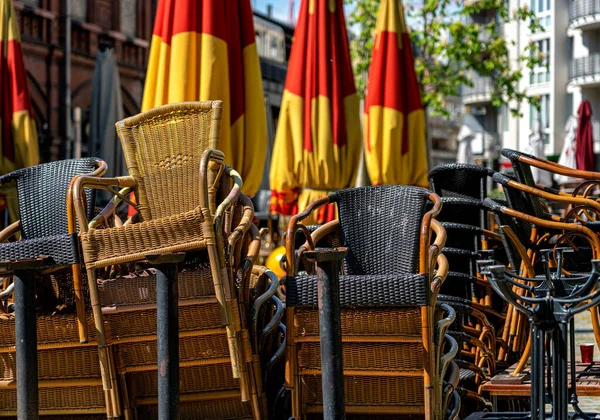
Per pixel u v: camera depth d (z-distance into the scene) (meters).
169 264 2.86
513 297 2.76
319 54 8.69
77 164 4.04
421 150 9.27
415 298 3.17
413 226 3.68
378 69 9.28
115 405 3.42
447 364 3.46
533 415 2.76
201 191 3.28
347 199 3.81
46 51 24.41
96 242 3.36
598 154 34.00
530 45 23.70
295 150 8.63
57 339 3.52
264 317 3.95
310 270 3.90
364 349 3.31
